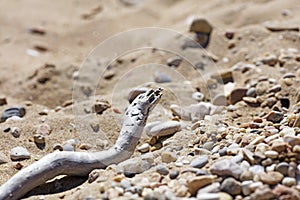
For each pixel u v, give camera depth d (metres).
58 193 3.29
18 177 3.28
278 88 4.40
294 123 3.61
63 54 6.52
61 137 4.07
